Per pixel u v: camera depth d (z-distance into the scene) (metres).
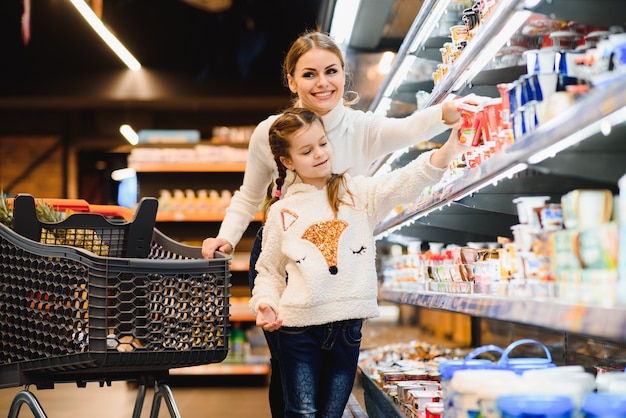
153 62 11.08
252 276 2.67
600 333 1.31
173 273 2.41
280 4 10.97
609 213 1.57
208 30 11.01
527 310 1.66
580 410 1.64
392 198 2.35
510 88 2.01
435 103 3.07
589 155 1.81
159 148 8.54
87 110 12.25
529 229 1.88
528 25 2.04
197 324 2.46
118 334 2.34
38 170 12.23
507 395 1.69
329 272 2.28
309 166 2.34
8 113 12.23
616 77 1.58
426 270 3.33
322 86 2.59
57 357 2.34
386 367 3.87
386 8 4.50
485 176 2.03
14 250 2.49
